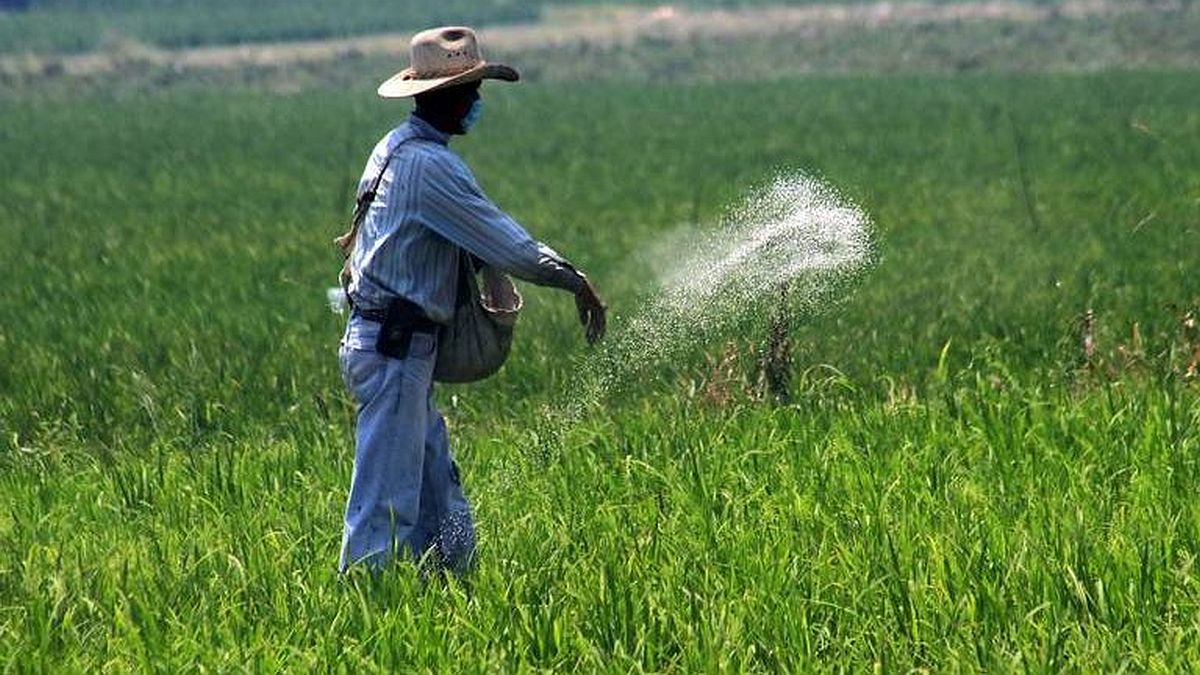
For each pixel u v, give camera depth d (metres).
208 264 50.06
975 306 35.22
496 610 15.49
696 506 18.91
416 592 16.33
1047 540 16.72
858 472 19.83
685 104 126.19
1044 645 13.88
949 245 49.19
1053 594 15.20
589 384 24.36
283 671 14.44
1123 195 58.84
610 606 15.26
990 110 105.88
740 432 23.17
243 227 61.00
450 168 16.59
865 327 33.25
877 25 189.00
